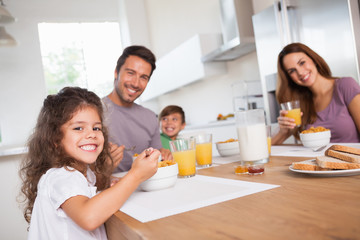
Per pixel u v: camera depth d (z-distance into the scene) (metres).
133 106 1.84
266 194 0.66
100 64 6.06
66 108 0.88
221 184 0.85
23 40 5.20
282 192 0.66
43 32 5.84
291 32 2.44
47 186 0.77
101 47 6.06
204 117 4.66
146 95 5.94
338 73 2.13
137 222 0.59
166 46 5.34
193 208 0.63
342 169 0.74
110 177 1.13
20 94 5.11
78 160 0.90
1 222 2.66
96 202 0.67
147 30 5.74
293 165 0.84
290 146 1.51
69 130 0.88
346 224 0.43
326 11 2.13
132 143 1.78
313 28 2.26
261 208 0.57
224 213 0.57
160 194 0.83
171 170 0.89
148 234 0.52
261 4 3.13
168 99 5.90
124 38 5.88
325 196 0.58
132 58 1.66
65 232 0.75
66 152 0.90
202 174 1.07
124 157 1.73
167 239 0.48
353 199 0.54
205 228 0.50
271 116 2.77
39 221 0.80
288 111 1.51
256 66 3.42
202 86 4.59
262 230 0.46
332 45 2.13
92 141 0.90
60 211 0.72
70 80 8.91
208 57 3.54
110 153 1.20
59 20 5.52
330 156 0.84
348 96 1.70
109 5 5.84
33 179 0.94
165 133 2.72
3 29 4.05
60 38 5.92
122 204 0.73
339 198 0.56
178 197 0.76
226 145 1.46
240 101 3.57
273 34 2.59
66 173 0.80
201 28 4.39
